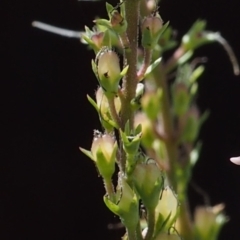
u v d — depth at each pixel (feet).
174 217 0.84
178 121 1.10
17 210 1.62
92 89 1.59
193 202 1.61
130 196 0.83
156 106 1.07
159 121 1.09
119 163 0.85
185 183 1.06
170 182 1.06
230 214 1.62
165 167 1.07
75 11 1.51
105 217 1.61
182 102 1.09
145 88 1.10
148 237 0.84
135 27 0.85
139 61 1.02
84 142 1.61
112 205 0.83
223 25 1.56
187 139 1.09
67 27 1.52
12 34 1.57
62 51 1.59
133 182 0.83
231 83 1.61
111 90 0.84
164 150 1.08
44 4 1.54
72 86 1.61
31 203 1.62
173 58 1.10
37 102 1.62
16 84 1.61
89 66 1.59
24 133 1.62
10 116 1.61
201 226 1.05
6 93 1.60
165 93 1.09
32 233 1.62
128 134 0.83
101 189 1.61
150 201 0.83
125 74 0.85
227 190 1.62
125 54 0.85
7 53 1.58
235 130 1.62
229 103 1.62
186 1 1.54
